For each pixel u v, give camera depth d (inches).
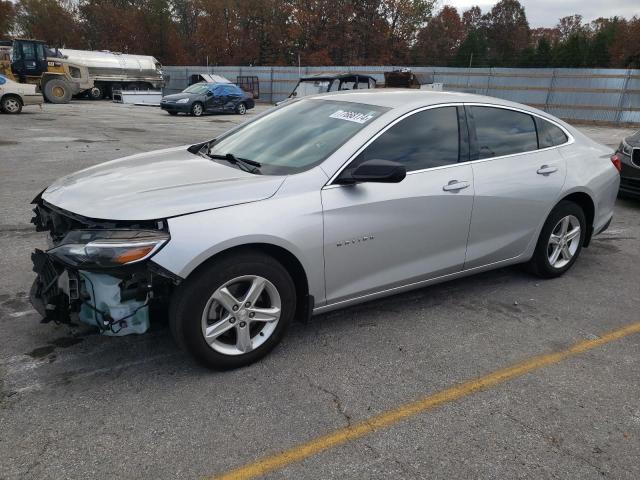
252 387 122.4
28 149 458.0
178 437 105.1
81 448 101.1
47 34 2728.8
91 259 111.0
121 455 99.7
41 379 122.6
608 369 135.6
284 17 2363.4
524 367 135.3
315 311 138.2
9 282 176.4
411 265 151.2
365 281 143.4
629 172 308.8
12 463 96.6
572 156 189.3
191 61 2655.0
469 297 177.0
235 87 1031.6
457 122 160.6
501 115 173.3
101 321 118.5
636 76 1089.4
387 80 1002.7
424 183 147.8
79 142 513.7
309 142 146.0
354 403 118.0
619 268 210.7
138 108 1133.1
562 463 101.8
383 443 105.7
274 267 126.6
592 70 1137.4
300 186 130.0
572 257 197.3
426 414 115.2
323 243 131.4
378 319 158.7
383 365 133.7
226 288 122.3
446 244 156.9
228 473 96.4
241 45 2464.3
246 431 107.7
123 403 114.9
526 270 196.1
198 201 119.5
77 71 1285.7
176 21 2815.0
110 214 115.5
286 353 137.6
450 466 100.0
